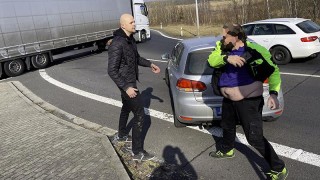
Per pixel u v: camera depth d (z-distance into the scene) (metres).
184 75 5.55
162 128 6.16
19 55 13.57
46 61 14.88
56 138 5.91
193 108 5.43
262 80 3.79
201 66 5.52
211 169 4.55
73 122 7.04
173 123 6.38
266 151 3.88
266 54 3.66
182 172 4.53
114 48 4.35
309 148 4.93
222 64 3.72
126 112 5.35
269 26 11.38
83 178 4.38
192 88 5.40
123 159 4.99
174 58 6.96
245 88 3.76
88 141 5.61
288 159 4.66
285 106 6.83
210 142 5.39
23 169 4.81
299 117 6.17
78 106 8.30
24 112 7.87
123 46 4.39
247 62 3.66
